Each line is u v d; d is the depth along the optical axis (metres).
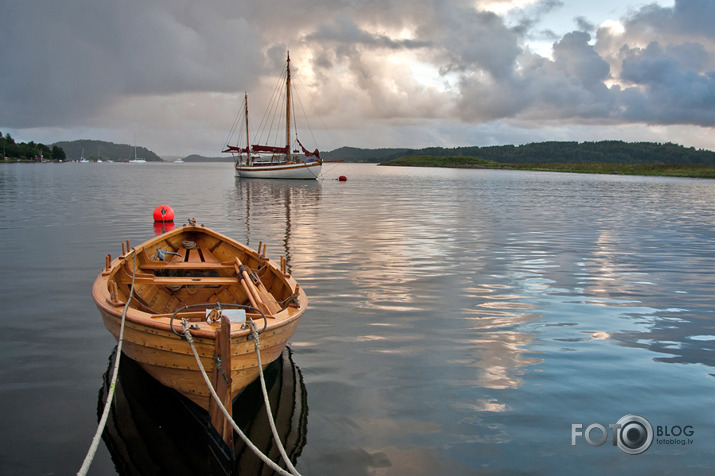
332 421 5.88
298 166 75.19
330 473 4.97
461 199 42.22
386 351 7.98
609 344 8.50
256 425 5.78
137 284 8.67
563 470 5.09
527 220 27.08
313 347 8.10
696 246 18.92
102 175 93.56
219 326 5.68
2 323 9.12
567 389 6.81
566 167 185.25
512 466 5.13
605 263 15.41
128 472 4.97
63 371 7.14
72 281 12.19
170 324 5.70
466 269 14.18
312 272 13.50
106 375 7.04
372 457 5.22
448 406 6.29
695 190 62.28
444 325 9.29
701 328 9.38
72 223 22.94
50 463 5.06
